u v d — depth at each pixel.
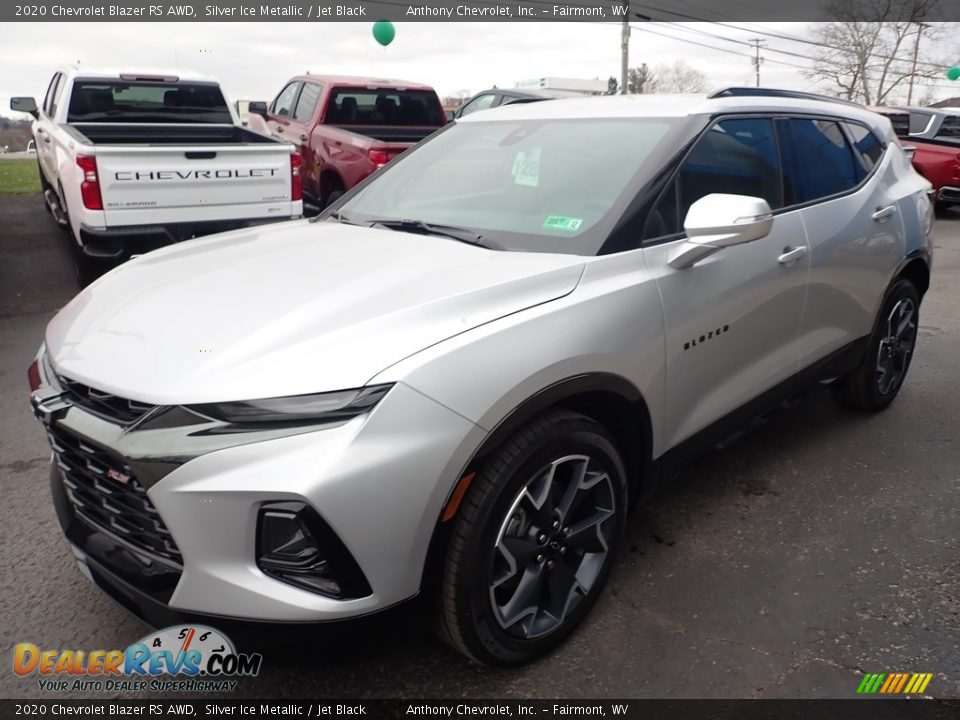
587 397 2.48
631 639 2.58
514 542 2.32
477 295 2.30
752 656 2.49
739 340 3.10
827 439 4.17
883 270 4.05
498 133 3.55
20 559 3.09
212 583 1.97
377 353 2.06
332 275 2.52
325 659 2.49
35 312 6.77
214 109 8.80
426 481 2.03
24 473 3.84
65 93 7.94
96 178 6.12
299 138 9.99
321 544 1.93
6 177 14.41
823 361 3.77
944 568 2.97
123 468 2.06
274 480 1.89
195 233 6.71
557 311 2.38
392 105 10.08
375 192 3.64
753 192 3.27
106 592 2.26
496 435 2.16
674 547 3.13
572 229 2.75
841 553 3.08
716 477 3.74
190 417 1.97
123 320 2.37
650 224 2.78
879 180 4.16
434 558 2.13
